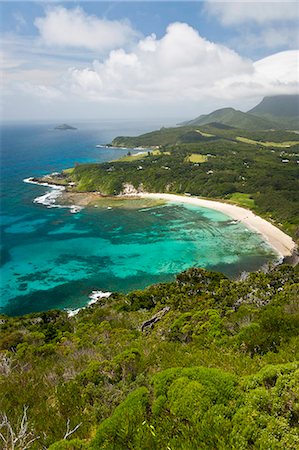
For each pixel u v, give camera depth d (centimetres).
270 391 688
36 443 752
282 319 1242
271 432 595
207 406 668
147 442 644
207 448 599
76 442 683
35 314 4091
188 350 1321
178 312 2573
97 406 881
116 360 1096
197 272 4591
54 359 1529
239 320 1619
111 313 3347
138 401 743
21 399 983
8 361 1465
